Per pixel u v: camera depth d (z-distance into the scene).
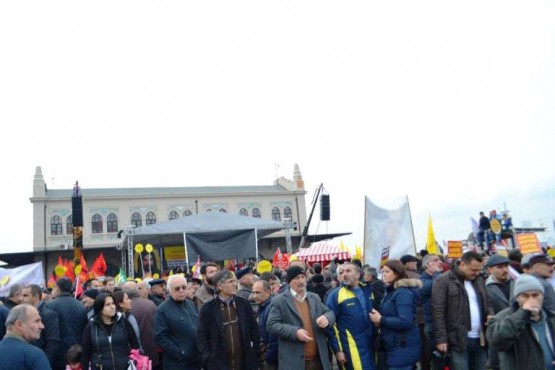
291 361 5.53
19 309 4.49
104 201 52.38
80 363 6.36
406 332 5.85
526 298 4.44
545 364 4.45
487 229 18.91
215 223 21.19
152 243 28.09
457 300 6.12
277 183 63.38
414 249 10.69
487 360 6.16
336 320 6.06
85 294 7.95
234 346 5.79
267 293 6.99
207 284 8.20
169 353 6.19
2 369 4.21
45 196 50.56
